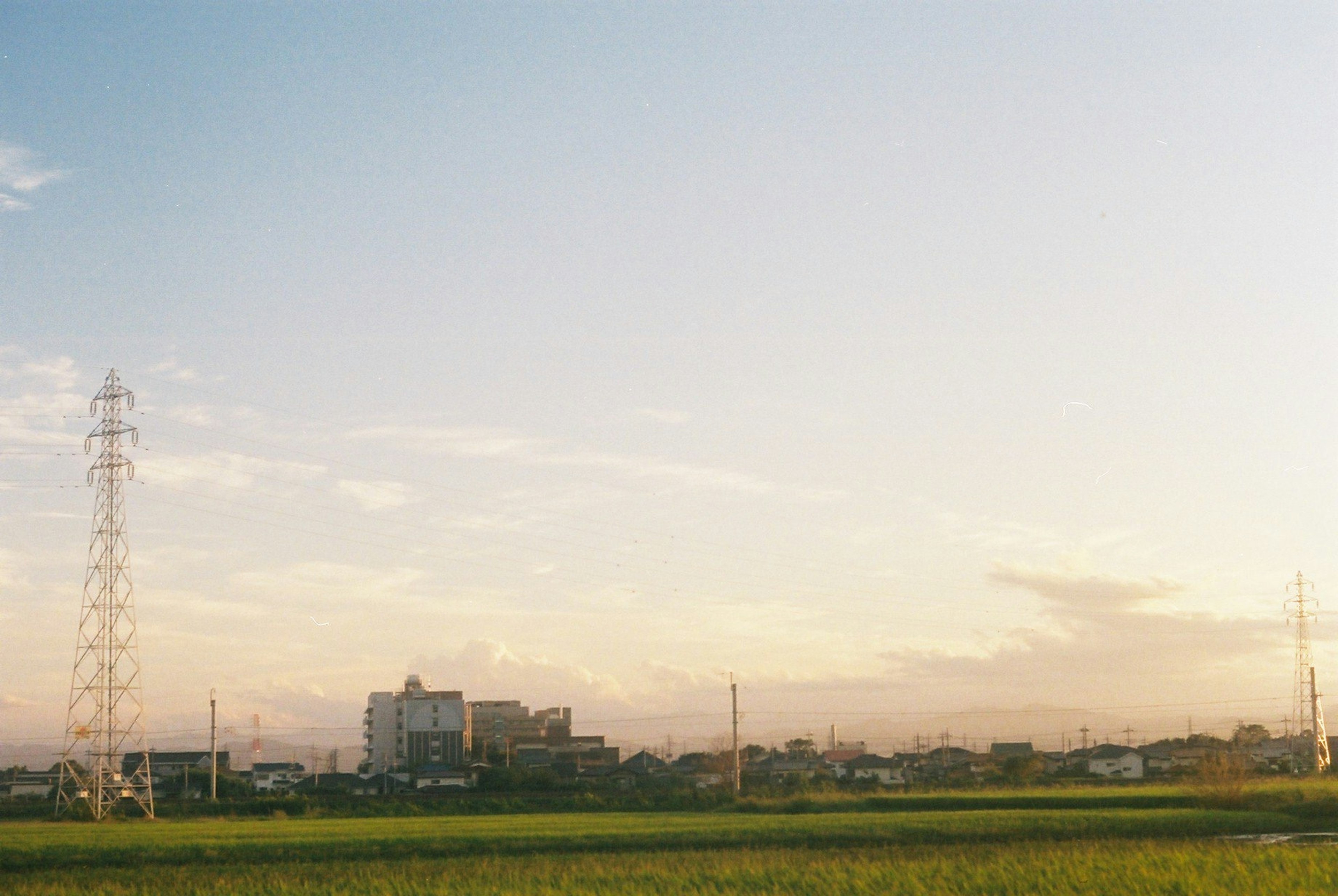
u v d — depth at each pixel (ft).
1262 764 392.06
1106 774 415.44
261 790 388.57
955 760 479.41
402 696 501.56
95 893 111.55
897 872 111.04
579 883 108.99
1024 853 133.59
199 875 128.26
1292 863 108.17
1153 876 103.55
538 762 458.91
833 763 493.77
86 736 255.09
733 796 282.77
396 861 140.46
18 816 268.21
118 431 263.29
